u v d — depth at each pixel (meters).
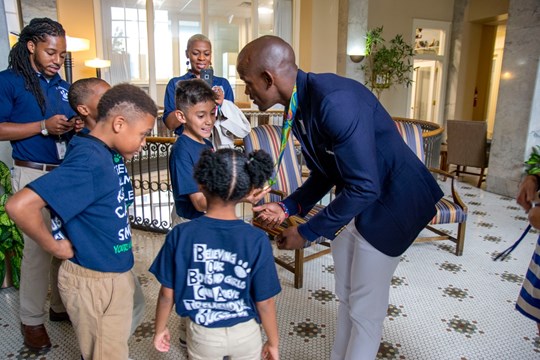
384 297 1.55
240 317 1.26
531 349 2.13
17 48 1.94
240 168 1.17
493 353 2.10
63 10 7.29
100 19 7.13
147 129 1.33
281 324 2.34
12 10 5.40
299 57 8.03
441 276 2.96
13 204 1.13
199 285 1.23
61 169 1.21
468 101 9.91
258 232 1.24
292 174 3.30
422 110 10.62
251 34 7.57
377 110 1.39
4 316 2.36
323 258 3.25
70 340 2.15
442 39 9.53
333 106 1.22
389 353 2.09
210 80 2.45
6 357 2.02
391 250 1.46
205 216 1.24
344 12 8.01
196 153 1.75
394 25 8.94
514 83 4.98
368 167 1.25
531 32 4.75
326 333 2.26
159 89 7.92
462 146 5.79
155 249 3.42
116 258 1.38
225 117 2.24
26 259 1.95
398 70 8.79
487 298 2.65
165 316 1.33
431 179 1.48
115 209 1.35
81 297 1.35
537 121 4.88
